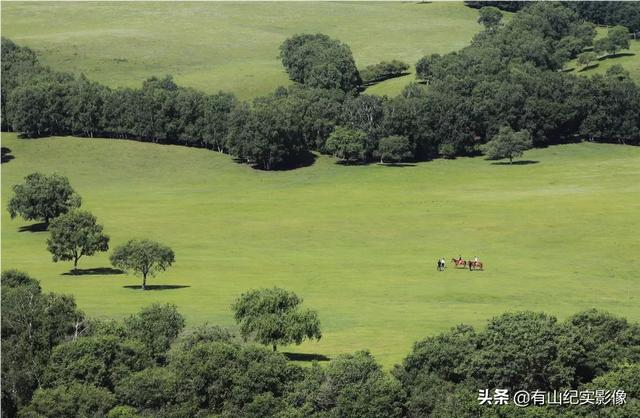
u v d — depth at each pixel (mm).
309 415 99688
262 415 100750
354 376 102812
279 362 106312
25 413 103938
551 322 110688
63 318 117875
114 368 108938
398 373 105375
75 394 103125
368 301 154375
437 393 101125
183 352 109812
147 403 104312
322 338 129750
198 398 104438
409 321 139250
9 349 109688
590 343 108438
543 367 102938
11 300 118938
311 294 160250
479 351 104750
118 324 121500
